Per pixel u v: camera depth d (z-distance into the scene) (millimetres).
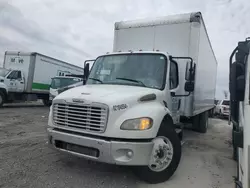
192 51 5984
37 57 17172
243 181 2227
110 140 3568
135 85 4805
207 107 9844
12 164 4527
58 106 4129
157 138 4023
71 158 5059
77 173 4297
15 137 6793
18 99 16516
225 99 18797
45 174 4156
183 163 5320
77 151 3820
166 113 4207
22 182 3771
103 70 5344
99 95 3881
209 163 5434
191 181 4258
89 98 3805
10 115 11484
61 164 4691
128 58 5270
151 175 3975
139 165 3645
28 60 16812
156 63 5008
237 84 2500
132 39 6742
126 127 3604
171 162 4188
